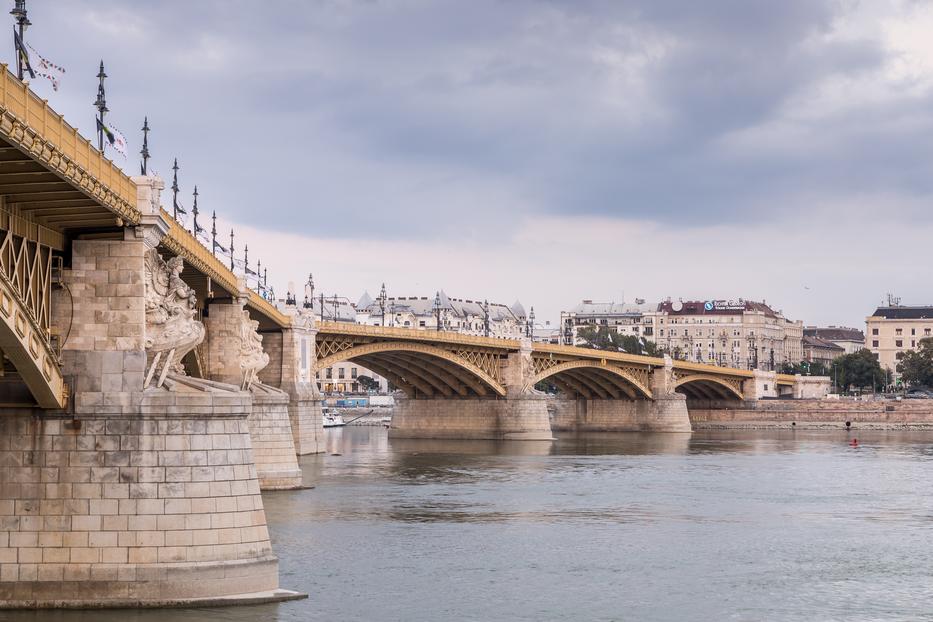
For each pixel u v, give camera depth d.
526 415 183.50
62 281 50.62
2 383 48.34
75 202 45.78
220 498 49.44
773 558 69.31
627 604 56.69
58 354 49.72
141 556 48.38
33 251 47.97
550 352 194.00
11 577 48.16
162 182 51.72
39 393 47.16
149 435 48.84
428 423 188.00
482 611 54.34
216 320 91.25
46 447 48.59
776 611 55.97
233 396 50.03
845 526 82.50
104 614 47.72
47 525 48.31
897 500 98.31
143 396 49.06
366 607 53.78
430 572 62.97
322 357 140.88
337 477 112.44
